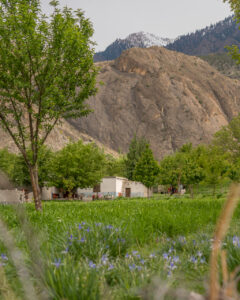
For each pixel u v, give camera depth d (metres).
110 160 104.88
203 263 3.60
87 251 4.05
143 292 0.65
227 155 60.69
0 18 15.52
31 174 17.02
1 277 2.02
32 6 16.20
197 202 15.76
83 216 8.98
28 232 0.77
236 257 3.44
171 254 4.03
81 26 17.98
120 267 3.25
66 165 53.00
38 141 17.70
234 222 6.32
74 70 17.47
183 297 0.60
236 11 16.77
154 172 56.50
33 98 17.34
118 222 6.85
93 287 2.33
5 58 16.06
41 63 16.88
